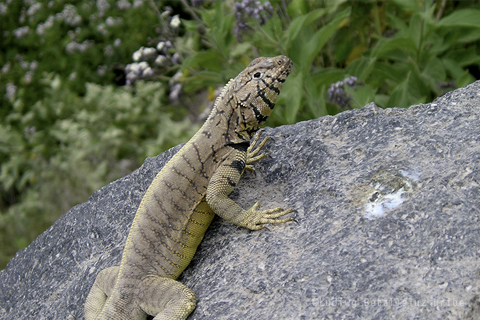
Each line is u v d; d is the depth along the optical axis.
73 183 14.45
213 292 5.37
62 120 16.94
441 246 4.57
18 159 16.80
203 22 11.15
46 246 8.22
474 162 5.09
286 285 4.94
